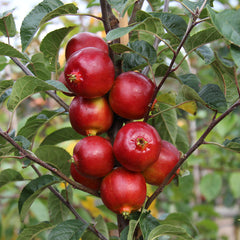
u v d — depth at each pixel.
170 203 1.33
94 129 0.47
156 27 0.47
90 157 0.44
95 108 0.47
